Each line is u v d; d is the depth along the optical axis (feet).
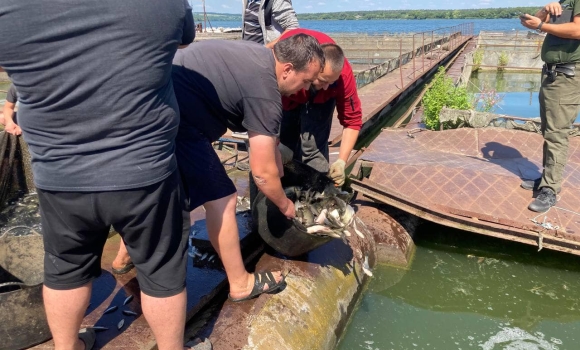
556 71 13.97
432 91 30.55
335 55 9.82
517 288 13.75
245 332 9.12
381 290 13.73
